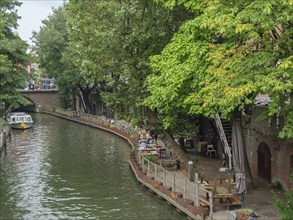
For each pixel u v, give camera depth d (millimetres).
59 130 58969
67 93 73188
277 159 23922
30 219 22500
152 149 34531
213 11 16297
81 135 53875
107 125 57219
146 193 27047
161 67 20672
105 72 27172
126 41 24766
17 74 43469
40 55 66750
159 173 29047
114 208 24125
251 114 27062
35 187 28672
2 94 42750
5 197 26422
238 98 15133
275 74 14320
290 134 14625
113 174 32281
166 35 25531
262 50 15812
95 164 35906
